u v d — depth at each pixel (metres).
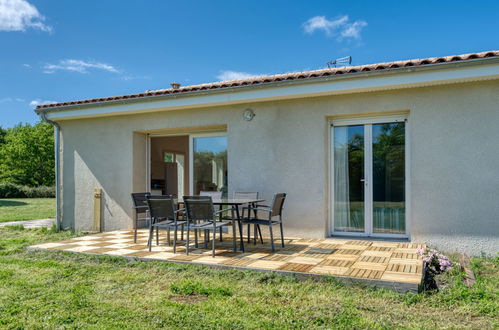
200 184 8.91
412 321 3.38
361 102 6.75
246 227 7.70
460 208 6.09
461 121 6.10
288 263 5.09
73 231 9.34
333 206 7.31
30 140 40.09
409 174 6.68
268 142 7.50
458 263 5.27
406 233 6.74
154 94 8.21
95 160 9.35
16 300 3.99
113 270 5.21
